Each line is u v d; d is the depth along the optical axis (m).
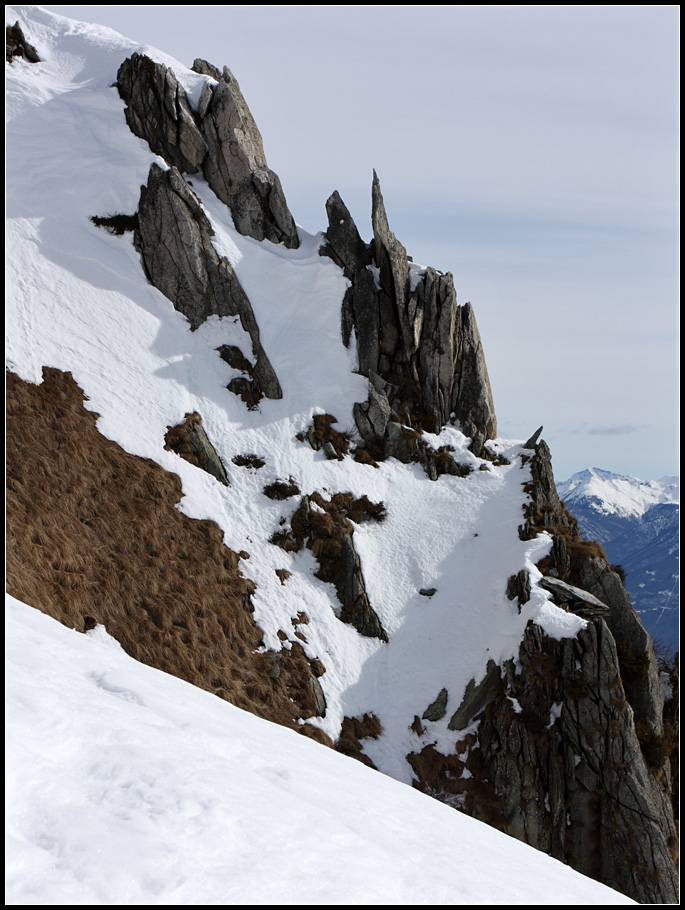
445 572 44.75
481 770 36.47
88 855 9.52
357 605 42.31
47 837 9.73
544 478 48.69
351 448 49.47
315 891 10.80
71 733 12.34
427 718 38.84
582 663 36.38
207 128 54.94
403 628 42.44
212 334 50.38
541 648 37.38
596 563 41.91
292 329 52.16
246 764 15.54
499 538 45.38
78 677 15.73
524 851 21.20
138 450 42.12
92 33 62.59
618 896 19.09
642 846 33.72
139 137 54.31
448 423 53.34
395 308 53.69
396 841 15.05
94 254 49.69
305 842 12.24
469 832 20.30
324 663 39.56
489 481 49.31
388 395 52.31
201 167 55.25
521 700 36.72
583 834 34.66
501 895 14.16
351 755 36.88
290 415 48.94
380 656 41.31
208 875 10.06
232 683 35.31
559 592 40.19
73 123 54.56
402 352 53.16
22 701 12.59
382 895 11.69
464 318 54.25
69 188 51.56
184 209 51.16
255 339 50.41
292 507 44.59
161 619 34.59
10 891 8.54
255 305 51.97
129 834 10.20
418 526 46.81
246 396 48.94
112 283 49.12
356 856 12.74
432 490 49.06
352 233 54.44
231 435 46.75
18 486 34.91
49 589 31.30
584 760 35.31
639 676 38.75
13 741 11.30
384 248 53.62
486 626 41.16
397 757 37.59
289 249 55.81
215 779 13.07
